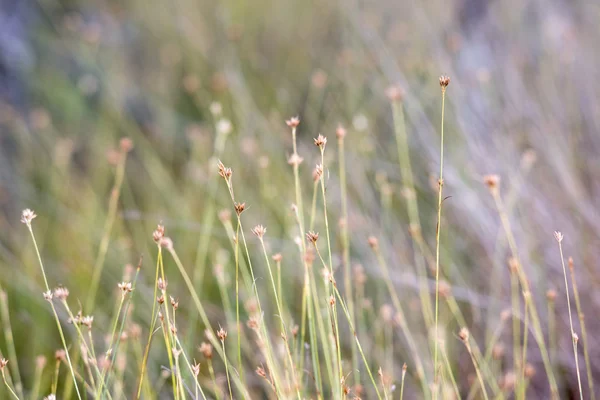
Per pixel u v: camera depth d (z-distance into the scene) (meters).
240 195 3.13
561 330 2.37
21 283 2.79
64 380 2.42
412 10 4.19
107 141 3.88
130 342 2.38
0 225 3.38
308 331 2.35
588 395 2.25
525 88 3.44
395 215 2.97
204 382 2.13
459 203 2.84
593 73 3.47
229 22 4.49
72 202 3.48
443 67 3.50
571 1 4.21
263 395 2.25
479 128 3.25
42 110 4.35
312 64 4.27
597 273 2.47
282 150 3.41
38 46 4.96
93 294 2.21
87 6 5.19
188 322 2.52
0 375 2.37
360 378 2.20
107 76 4.38
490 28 4.11
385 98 3.62
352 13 4.15
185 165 3.66
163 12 4.86
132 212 2.98
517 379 2.03
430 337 2.17
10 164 3.98
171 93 4.36
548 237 2.64
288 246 2.74
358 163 3.14
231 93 3.86
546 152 2.98
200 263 2.47
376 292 2.61
